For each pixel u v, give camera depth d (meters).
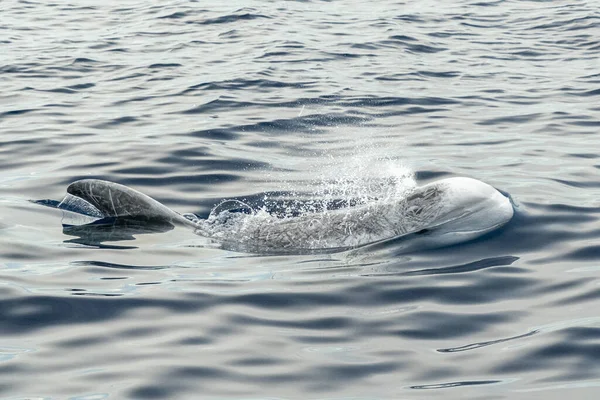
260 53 22.94
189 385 6.12
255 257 9.07
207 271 8.55
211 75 20.20
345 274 8.40
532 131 15.25
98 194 10.44
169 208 10.62
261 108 17.11
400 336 6.96
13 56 22.77
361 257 8.95
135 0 33.56
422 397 5.91
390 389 6.05
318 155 13.84
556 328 6.98
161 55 23.02
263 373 6.32
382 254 9.00
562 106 17.20
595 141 14.33
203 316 7.36
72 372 6.30
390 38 25.28
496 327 7.09
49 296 7.75
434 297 7.77
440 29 27.36
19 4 32.97
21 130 15.17
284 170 12.84
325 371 6.35
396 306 7.58
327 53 23.00
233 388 6.09
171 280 8.24
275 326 7.17
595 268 8.38
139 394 5.97
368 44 24.36
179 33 26.44
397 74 20.59
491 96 18.34
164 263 8.80
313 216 9.91
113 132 15.06
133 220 10.27
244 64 21.52
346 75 20.41
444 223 9.61
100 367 6.38
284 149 14.20
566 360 6.42
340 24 27.91
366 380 6.20
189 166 12.83
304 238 9.55
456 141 14.64
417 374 6.28
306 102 17.64
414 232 9.52
